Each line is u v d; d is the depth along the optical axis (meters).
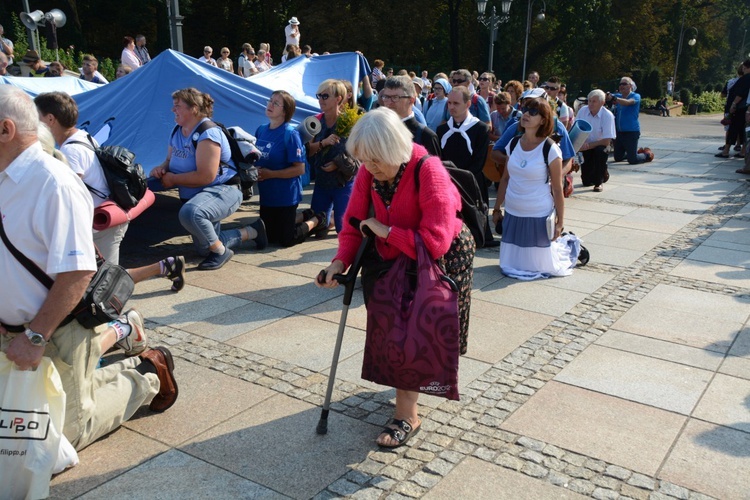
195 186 5.94
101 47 37.94
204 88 8.02
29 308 2.66
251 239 6.64
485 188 8.16
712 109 49.66
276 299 5.29
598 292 5.60
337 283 3.18
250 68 17.81
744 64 13.67
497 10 39.06
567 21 39.94
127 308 5.03
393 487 2.94
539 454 3.21
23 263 2.60
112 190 4.45
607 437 3.37
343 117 6.58
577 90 44.84
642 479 3.03
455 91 6.37
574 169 9.55
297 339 4.51
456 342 2.96
